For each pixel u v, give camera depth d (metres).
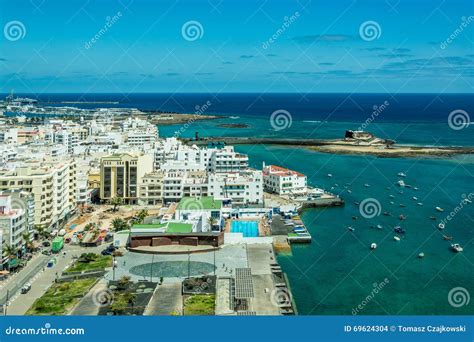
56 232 175.25
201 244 162.50
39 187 173.12
